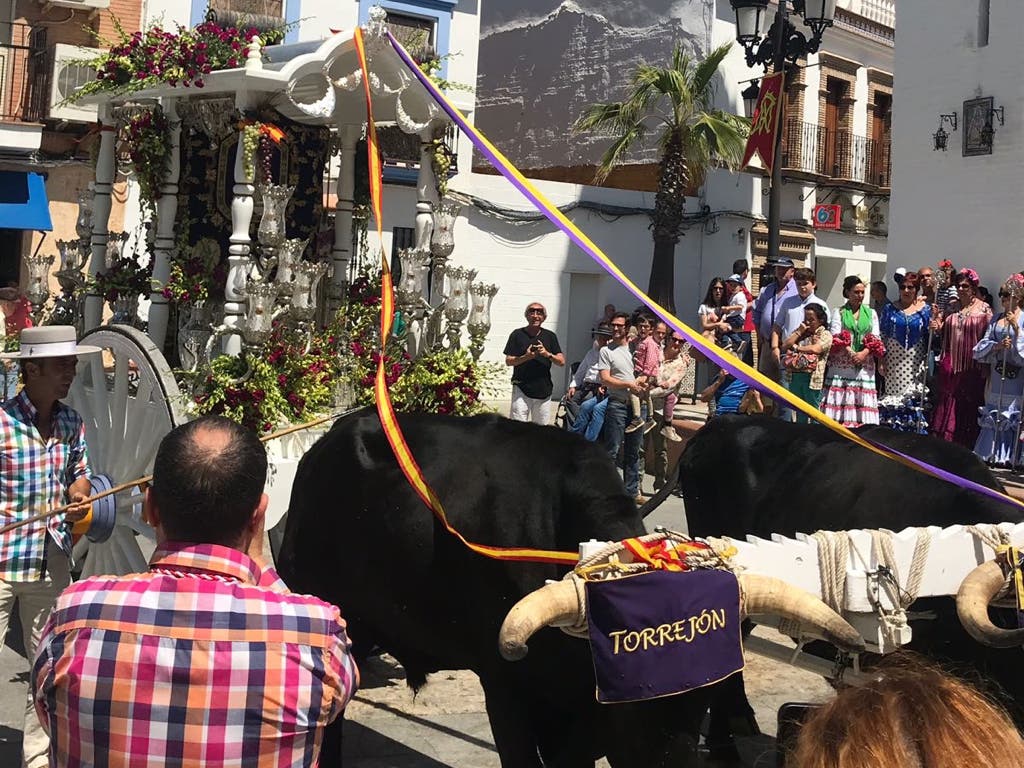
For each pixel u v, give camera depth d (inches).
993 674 164.2
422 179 300.4
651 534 149.9
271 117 284.4
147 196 313.4
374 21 269.9
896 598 151.4
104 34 664.4
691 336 165.0
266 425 266.2
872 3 1001.5
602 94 979.9
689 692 140.9
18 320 476.1
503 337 812.0
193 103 302.0
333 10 724.7
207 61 284.5
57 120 654.5
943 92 630.5
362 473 194.9
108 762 101.3
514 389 455.2
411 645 194.1
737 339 578.6
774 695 250.2
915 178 645.3
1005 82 601.3
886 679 62.1
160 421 260.2
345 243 333.4
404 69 278.8
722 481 224.8
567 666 161.3
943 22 629.3
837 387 436.8
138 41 301.7
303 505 205.2
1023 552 152.8
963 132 620.1
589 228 839.1
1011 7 597.0
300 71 269.9
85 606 105.0
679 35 922.1
